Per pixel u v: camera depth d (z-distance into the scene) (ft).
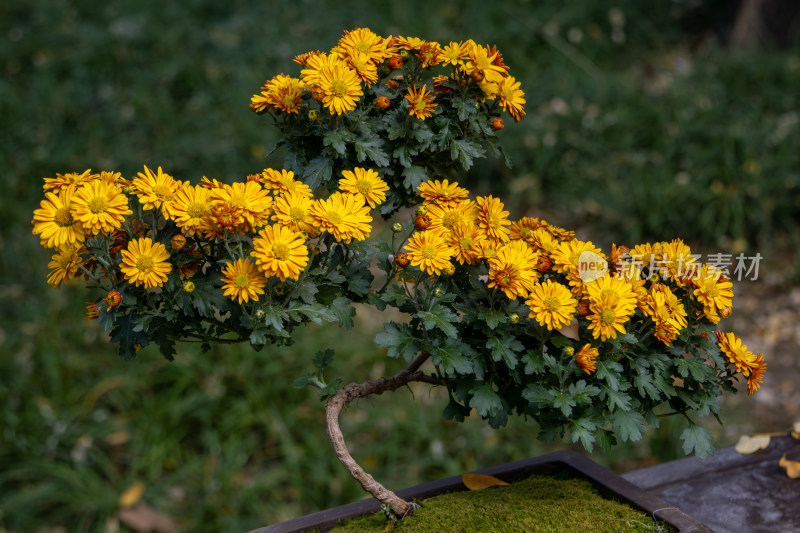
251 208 3.69
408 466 9.72
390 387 4.55
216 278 4.01
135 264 3.69
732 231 13.34
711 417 10.50
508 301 4.23
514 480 5.14
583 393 3.98
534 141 15.20
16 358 10.79
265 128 15.38
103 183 3.72
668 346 4.22
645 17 19.57
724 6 19.71
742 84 15.80
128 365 10.69
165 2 19.04
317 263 4.18
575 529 4.39
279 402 10.34
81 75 16.66
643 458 9.89
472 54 4.27
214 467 9.63
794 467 5.65
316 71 4.09
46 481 9.50
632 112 15.61
